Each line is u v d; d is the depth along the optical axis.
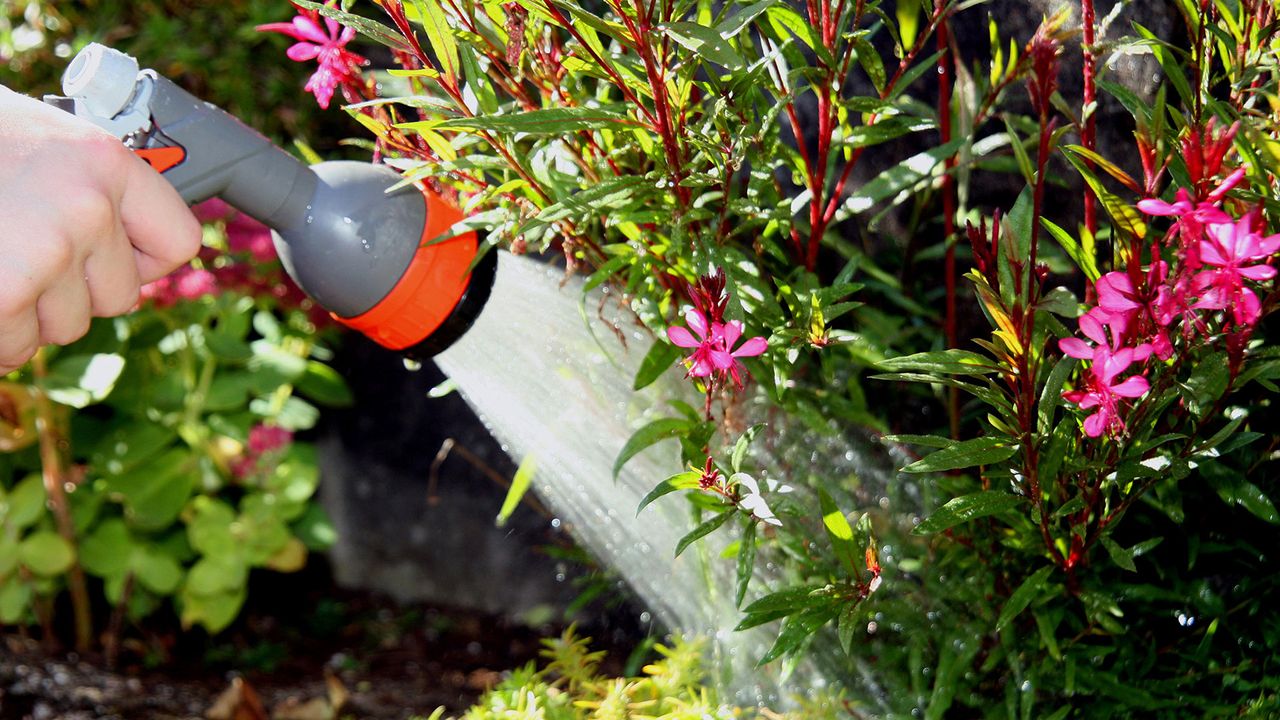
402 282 1.28
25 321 1.05
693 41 1.08
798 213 1.73
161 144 1.20
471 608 2.89
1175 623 1.58
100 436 2.88
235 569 2.75
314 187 1.28
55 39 2.88
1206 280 1.04
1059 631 1.58
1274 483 1.55
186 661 2.76
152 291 2.55
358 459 3.03
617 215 1.32
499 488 2.78
